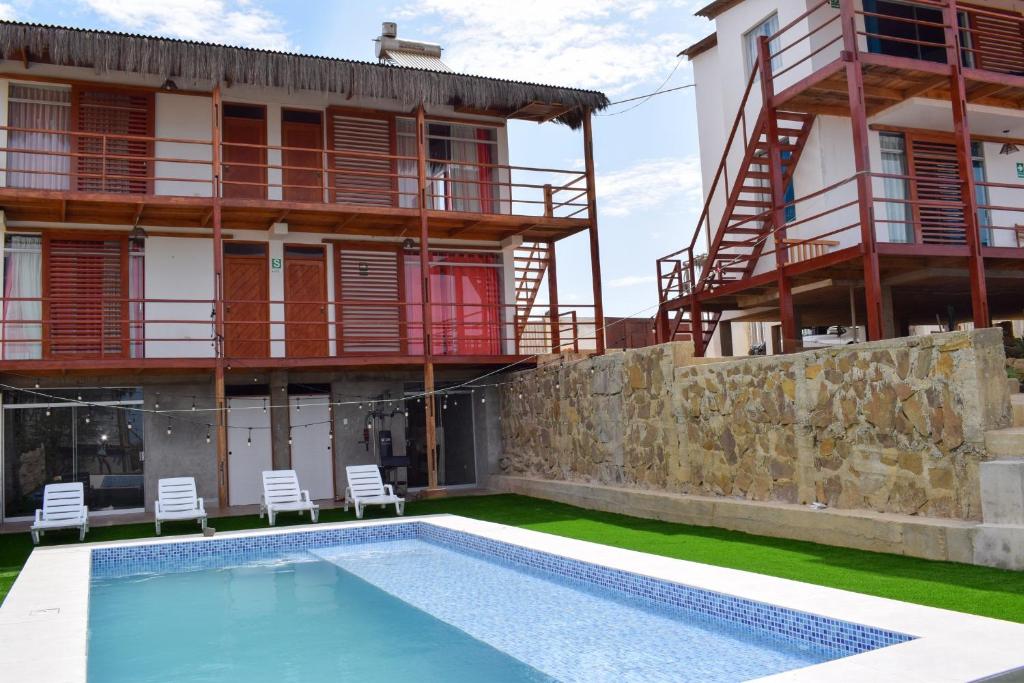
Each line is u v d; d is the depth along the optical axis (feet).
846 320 59.26
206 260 49.98
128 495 47.29
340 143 53.57
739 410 33.60
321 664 19.95
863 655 14.33
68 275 47.16
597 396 43.55
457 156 56.65
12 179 46.06
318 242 52.70
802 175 48.16
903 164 49.11
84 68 47.24
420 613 24.64
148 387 47.88
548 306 57.67
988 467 23.13
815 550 26.91
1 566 31.94
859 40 48.14
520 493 50.39
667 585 21.91
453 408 57.21
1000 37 52.19
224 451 44.52
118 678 19.36
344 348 52.65
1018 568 21.79
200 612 25.98
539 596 25.53
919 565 23.41
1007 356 41.01
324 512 45.32
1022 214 53.16
